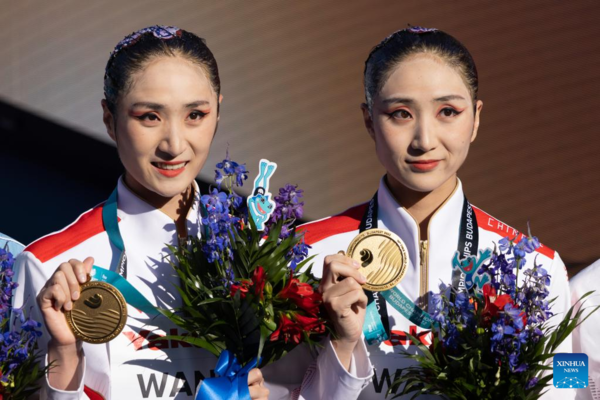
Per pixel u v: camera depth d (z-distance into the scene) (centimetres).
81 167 2483
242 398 773
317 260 910
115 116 816
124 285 835
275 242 811
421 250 888
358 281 791
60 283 744
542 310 794
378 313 870
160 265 855
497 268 802
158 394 827
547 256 905
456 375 800
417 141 835
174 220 866
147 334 834
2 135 2597
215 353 810
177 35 822
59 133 2512
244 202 838
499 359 788
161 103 796
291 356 866
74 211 2252
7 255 793
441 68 836
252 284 783
